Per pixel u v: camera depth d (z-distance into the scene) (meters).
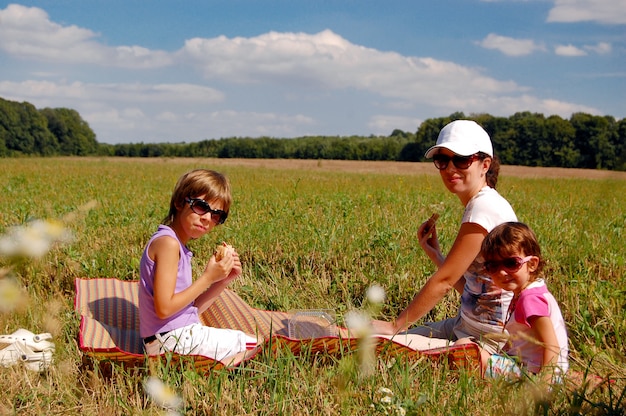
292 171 40.91
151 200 12.11
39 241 1.35
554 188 20.69
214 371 3.33
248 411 2.97
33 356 3.36
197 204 3.61
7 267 1.33
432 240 4.44
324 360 3.53
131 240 7.33
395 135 113.69
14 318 3.62
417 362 3.38
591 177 38.09
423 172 44.19
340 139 99.19
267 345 3.46
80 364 3.47
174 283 3.56
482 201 3.79
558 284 5.36
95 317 4.35
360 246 6.75
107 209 9.24
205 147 97.06
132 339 4.05
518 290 3.50
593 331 3.85
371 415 2.82
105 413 2.95
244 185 18.08
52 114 111.44
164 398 2.65
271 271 6.00
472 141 3.86
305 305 5.09
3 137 101.00
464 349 3.44
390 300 5.17
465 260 3.71
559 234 7.64
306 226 7.45
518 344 3.52
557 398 2.75
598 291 4.73
